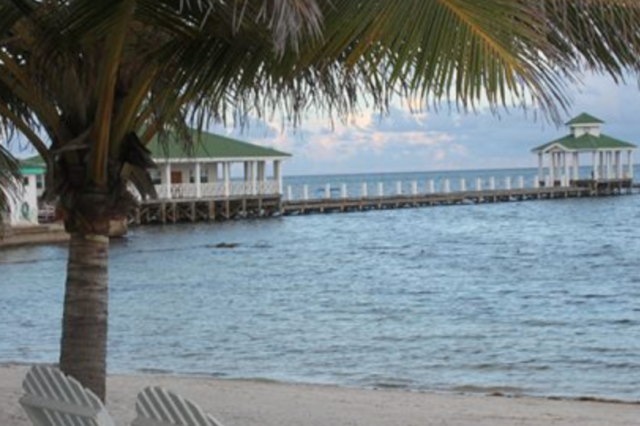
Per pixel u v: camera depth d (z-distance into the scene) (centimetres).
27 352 1775
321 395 1215
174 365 1600
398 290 2809
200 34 520
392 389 1343
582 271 3328
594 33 455
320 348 1756
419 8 400
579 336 1855
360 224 6234
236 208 6431
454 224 6147
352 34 421
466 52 390
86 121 612
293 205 6950
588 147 8456
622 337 1833
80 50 554
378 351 1714
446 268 3550
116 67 553
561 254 4034
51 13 506
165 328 2039
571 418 1057
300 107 527
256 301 2558
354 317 2202
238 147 6312
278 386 1308
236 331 1989
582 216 6675
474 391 1335
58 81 591
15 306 2548
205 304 2491
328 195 7369
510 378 1442
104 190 620
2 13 526
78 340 633
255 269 3572
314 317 2209
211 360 1650
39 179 4844
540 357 1625
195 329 2023
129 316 2238
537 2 393
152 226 5922
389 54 424
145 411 396
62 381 448
